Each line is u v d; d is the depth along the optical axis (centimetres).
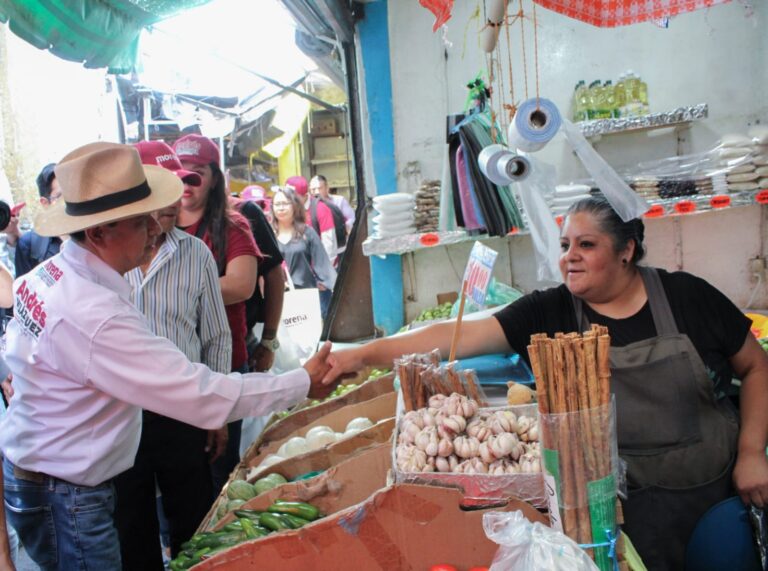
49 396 175
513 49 404
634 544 178
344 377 207
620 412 178
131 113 834
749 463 173
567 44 399
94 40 344
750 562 173
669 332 186
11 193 514
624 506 178
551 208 354
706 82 391
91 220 165
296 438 237
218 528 179
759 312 390
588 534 122
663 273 196
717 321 188
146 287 228
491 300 330
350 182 1095
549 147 404
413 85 418
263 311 346
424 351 206
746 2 377
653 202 359
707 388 178
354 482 184
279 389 186
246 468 231
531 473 137
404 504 137
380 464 185
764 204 387
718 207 357
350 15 405
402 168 427
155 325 229
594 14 237
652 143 399
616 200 234
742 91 387
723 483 177
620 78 390
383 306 436
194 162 269
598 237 186
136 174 172
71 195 168
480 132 324
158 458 240
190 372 171
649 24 390
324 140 1345
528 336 206
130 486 235
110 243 175
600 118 380
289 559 139
